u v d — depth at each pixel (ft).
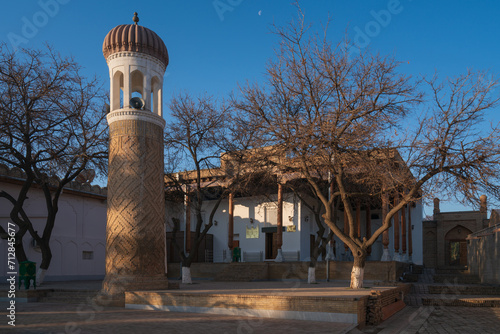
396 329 35.45
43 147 58.44
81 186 83.30
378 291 39.88
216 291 44.55
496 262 67.92
